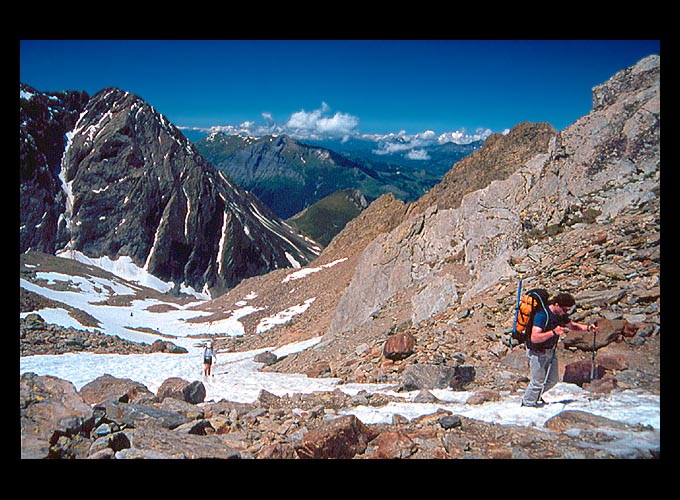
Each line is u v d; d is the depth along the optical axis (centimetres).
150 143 18300
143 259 15950
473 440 632
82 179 16025
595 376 809
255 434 730
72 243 14975
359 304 2530
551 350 738
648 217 1329
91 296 6862
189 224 17550
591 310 1001
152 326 5516
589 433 614
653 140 1485
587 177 1573
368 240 6456
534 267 1422
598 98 1659
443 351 1225
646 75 1567
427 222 2392
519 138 4306
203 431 746
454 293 1670
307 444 603
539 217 1633
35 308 4231
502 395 869
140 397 962
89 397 1007
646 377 774
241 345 4056
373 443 651
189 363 2573
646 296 957
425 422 723
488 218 1791
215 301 6994
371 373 1295
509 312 1268
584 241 1377
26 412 615
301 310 5431
